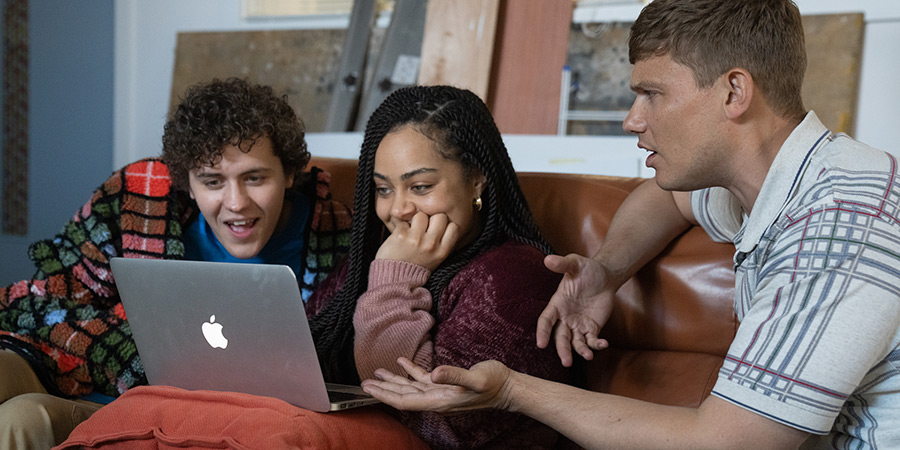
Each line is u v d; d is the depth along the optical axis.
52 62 4.96
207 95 1.57
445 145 1.38
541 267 1.42
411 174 1.37
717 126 1.10
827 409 0.95
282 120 1.63
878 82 3.43
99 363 1.55
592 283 1.36
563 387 1.11
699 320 1.45
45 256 1.70
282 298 1.09
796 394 0.95
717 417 0.99
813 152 1.08
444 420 1.27
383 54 4.25
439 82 4.05
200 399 1.17
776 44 1.06
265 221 1.65
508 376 1.12
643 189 1.52
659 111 1.12
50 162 4.99
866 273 0.96
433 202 1.39
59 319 1.62
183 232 1.77
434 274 1.42
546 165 3.80
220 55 4.68
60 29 4.95
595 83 3.91
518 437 1.38
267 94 1.66
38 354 1.55
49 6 4.93
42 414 1.35
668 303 1.48
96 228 1.71
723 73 1.07
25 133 5.00
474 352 1.31
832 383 0.95
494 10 3.98
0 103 4.98
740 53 1.06
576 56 3.95
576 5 3.95
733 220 1.38
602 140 3.69
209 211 1.63
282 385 1.17
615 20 3.86
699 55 1.07
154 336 1.29
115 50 4.90
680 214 1.48
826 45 3.43
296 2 4.64
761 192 1.11
